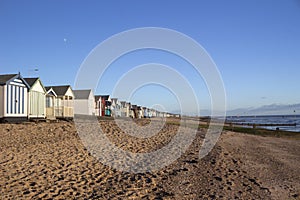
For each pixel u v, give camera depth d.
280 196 6.98
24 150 10.73
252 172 9.50
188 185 7.68
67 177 7.96
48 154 10.46
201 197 6.70
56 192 6.70
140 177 8.43
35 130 15.28
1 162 8.82
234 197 6.77
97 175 8.41
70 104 29.38
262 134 29.81
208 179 8.32
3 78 18.45
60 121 21.03
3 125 15.54
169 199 6.51
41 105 22.06
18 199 6.11
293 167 10.79
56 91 28.39
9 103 18.19
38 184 7.17
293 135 29.58
